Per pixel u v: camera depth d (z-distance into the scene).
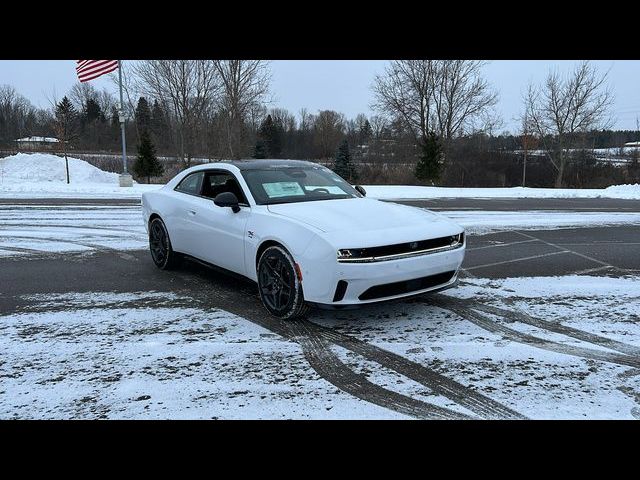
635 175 43.06
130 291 5.49
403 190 23.42
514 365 3.55
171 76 30.56
